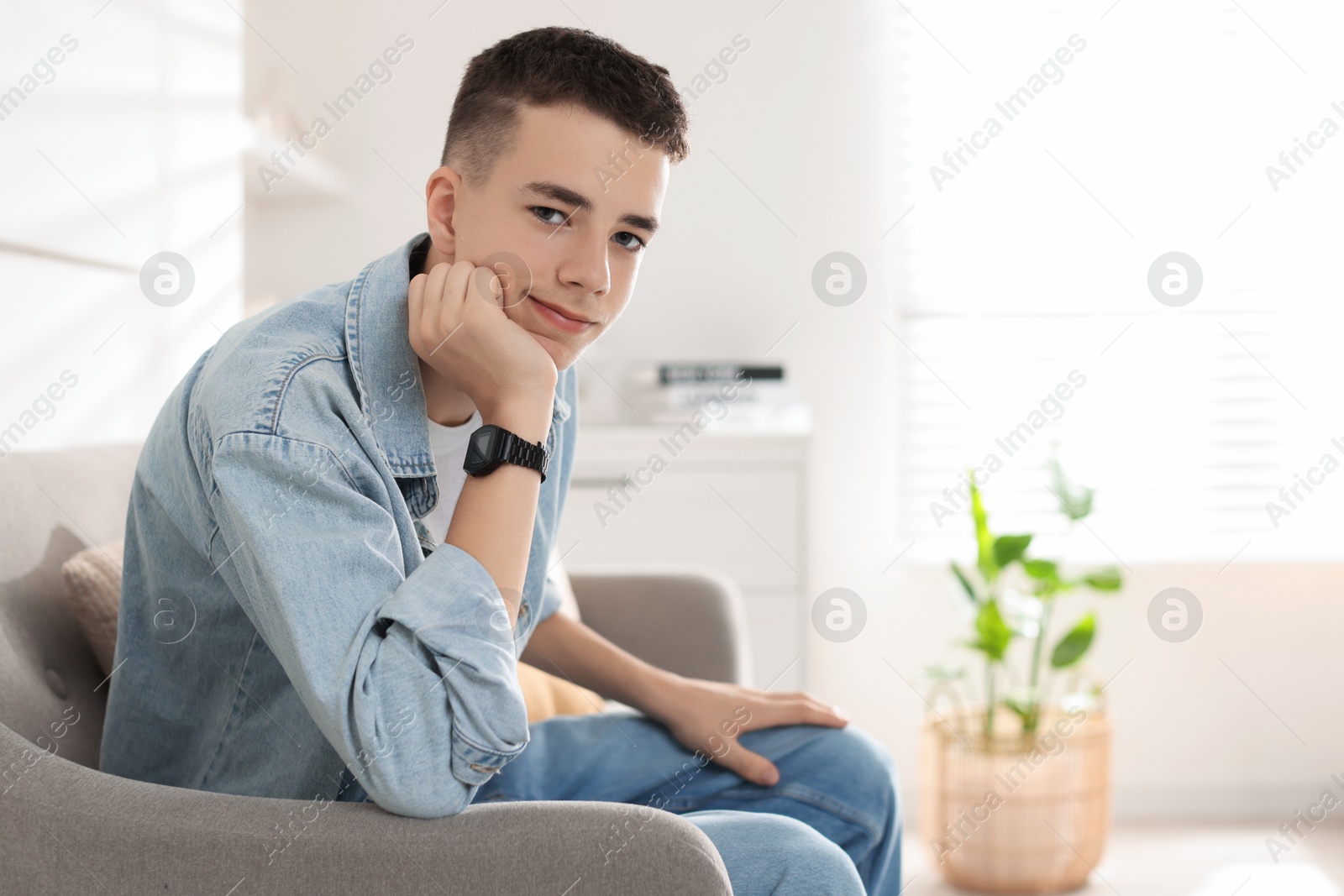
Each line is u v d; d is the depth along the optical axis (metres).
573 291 0.83
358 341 0.82
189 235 1.70
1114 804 2.61
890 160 2.61
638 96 0.83
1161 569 2.59
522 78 0.82
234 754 0.84
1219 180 2.57
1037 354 2.62
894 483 2.63
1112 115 2.58
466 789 0.68
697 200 2.60
